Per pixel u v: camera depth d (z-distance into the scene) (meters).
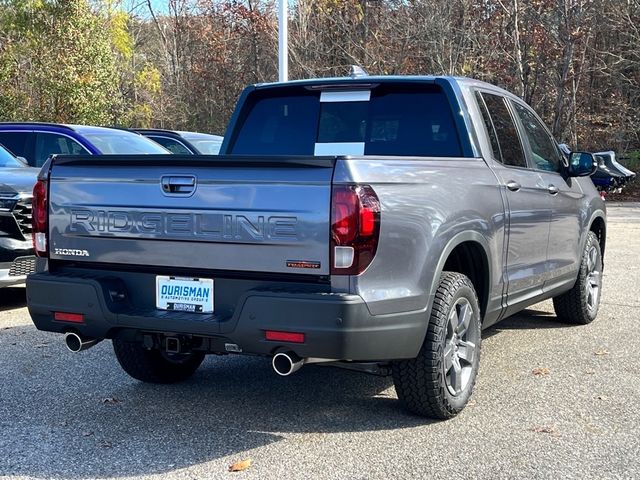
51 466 4.04
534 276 5.83
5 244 7.36
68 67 26.67
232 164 4.08
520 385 5.41
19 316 7.72
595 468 3.98
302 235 3.93
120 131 10.54
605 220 7.62
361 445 4.31
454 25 24.67
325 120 5.77
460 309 4.71
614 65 26.30
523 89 24.19
